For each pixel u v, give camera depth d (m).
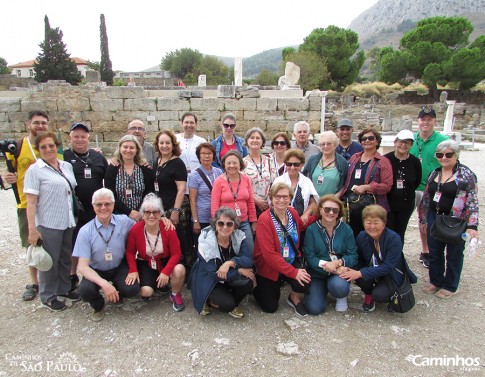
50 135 4.15
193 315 4.26
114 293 3.98
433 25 41.94
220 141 6.12
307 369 3.36
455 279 4.58
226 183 4.65
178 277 4.27
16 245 6.36
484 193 10.03
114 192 4.64
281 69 41.75
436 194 4.57
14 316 4.22
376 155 4.87
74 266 4.89
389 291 4.13
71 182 4.42
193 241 5.00
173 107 13.01
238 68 16.64
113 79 46.44
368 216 4.17
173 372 3.33
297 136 5.83
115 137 13.21
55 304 4.32
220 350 3.63
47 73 39.78
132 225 4.47
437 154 4.50
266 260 4.22
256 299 4.44
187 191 5.27
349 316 4.24
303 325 4.05
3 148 4.33
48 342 3.77
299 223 4.52
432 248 4.67
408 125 20.34
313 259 4.37
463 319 4.18
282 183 4.26
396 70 41.91
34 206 4.04
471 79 39.31
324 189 5.11
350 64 46.06
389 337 3.84
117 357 3.53
